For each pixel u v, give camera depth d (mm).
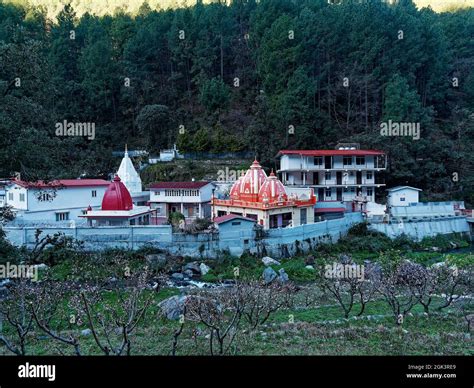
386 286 28641
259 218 52562
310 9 104688
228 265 44875
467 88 98625
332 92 91812
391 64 89312
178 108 100312
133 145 95062
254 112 94500
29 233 45094
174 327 26000
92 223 49812
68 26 105500
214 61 106875
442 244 58719
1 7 109125
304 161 66938
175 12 114188
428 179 75312
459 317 28281
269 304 27859
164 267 43000
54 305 27375
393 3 112812
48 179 32688
